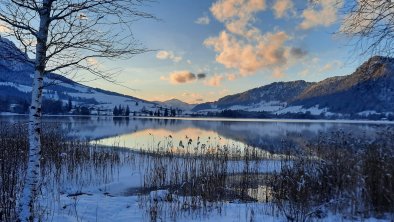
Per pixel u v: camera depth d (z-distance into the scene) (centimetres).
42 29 543
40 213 705
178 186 1130
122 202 903
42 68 547
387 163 802
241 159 1908
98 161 1550
